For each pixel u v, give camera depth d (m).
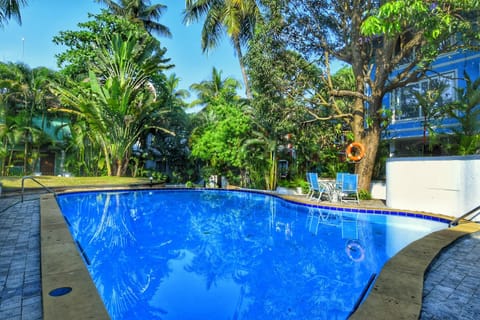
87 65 18.72
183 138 22.98
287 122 12.02
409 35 11.27
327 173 14.16
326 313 3.11
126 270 4.41
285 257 5.02
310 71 12.20
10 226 5.59
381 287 2.82
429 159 7.66
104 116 15.88
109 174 17.14
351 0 10.92
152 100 18.22
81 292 2.57
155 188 15.29
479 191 6.48
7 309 2.44
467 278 3.21
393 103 14.78
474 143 8.83
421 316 2.38
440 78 13.19
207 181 18.94
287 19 11.16
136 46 17.69
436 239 4.60
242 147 14.48
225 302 3.38
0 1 10.16
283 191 13.66
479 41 7.94
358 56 10.93
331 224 7.65
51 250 3.83
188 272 4.36
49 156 21.94
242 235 6.59
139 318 3.02
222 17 18.27
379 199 10.72
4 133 17.34
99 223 7.94
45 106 20.16
